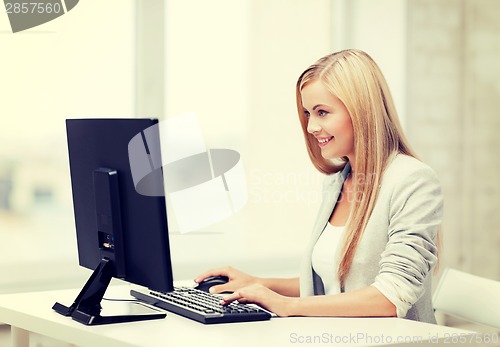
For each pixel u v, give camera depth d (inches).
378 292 89.6
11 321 95.0
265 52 175.3
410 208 94.0
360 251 97.9
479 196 201.6
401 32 189.6
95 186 89.3
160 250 82.8
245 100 173.0
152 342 74.1
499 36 202.5
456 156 198.8
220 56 169.8
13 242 148.3
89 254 95.1
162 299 95.0
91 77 155.7
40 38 150.5
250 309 88.3
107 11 157.2
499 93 203.2
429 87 193.8
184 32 165.6
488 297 100.5
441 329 82.0
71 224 154.2
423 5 192.4
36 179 150.6
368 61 100.5
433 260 92.4
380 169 98.3
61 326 85.0
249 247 173.9
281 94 177.3
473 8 198.8
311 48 181.2
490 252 203.3
